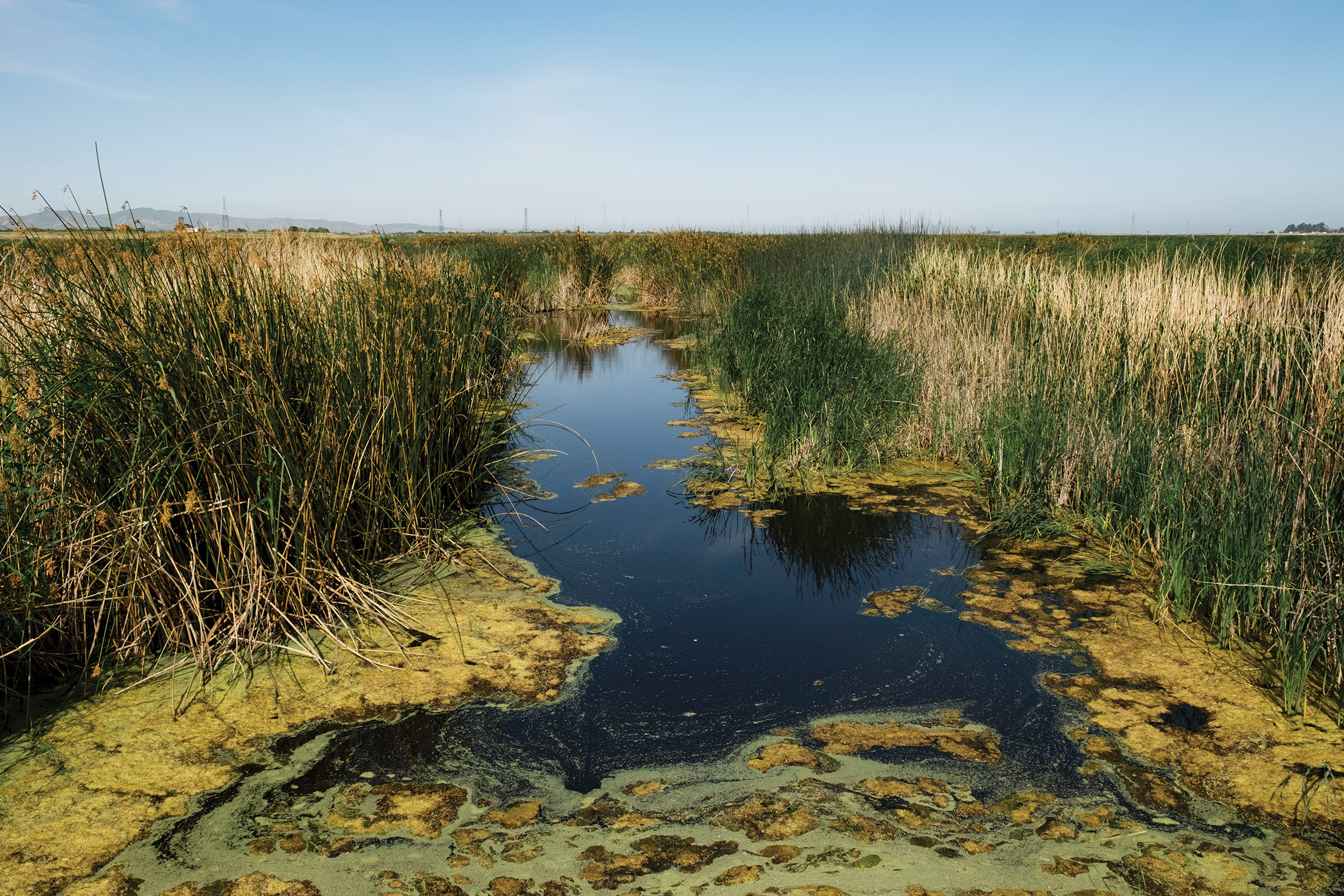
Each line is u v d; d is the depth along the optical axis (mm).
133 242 3805
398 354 4523
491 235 24750
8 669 3014
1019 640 3447
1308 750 2652
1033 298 7691
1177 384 5348
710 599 3883
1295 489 3541
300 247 7289
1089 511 4691
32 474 3059
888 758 2684
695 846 2281
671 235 17938
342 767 2639
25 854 2219
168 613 3275
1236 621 3496
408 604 3793
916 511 5047
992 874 2152
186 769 2604
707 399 8234
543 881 2145
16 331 3432
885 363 6816
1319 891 2076
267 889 2113
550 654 3367
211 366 3527
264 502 3443
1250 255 8977
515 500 5301
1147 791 2482
